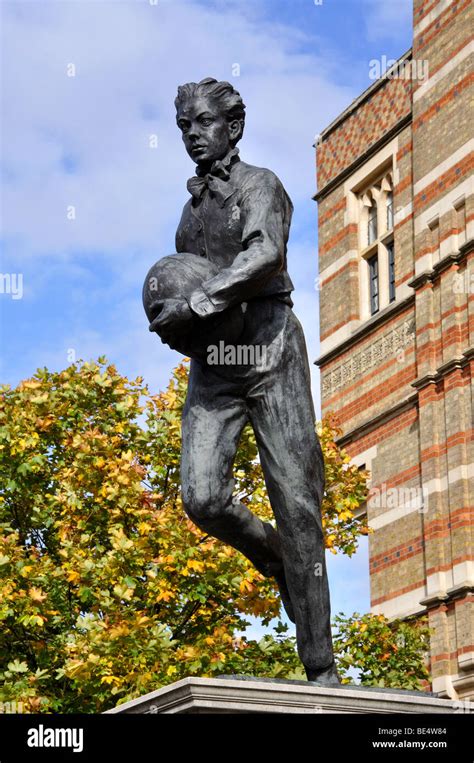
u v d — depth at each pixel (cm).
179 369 1855
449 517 2291
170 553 1590
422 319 2439
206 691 620
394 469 2478
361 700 656
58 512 1792
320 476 737
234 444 726
